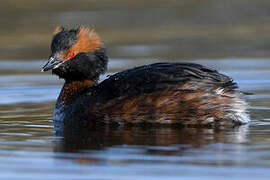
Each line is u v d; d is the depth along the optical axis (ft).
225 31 98.02
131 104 48.93
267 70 74.95
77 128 49.16
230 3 110.52
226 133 45.80
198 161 38.55
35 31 96.32
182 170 37.01
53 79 74.23
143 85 49.21
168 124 48.57
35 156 40.83
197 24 102.42
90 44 55.31
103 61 56.08
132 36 95.25
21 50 89.56
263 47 87.40
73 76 55.16
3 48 90.68
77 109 51.52
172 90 48.19
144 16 104.99
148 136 45.16
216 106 47.85
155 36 96.12
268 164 37.68
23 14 104.83
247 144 42.37
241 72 74.28
